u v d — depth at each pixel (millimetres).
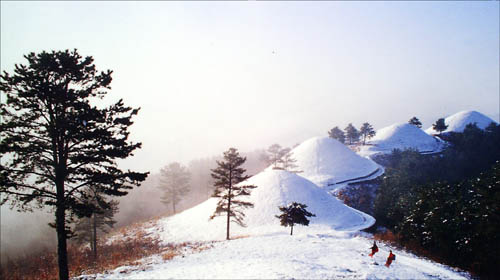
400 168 73625
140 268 18031
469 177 72500
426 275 16891
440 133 115188
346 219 43750
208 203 52625
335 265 16344
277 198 47219
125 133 14656
